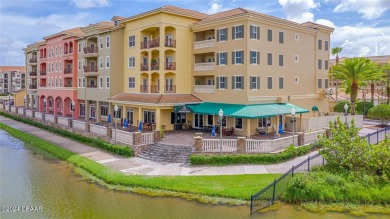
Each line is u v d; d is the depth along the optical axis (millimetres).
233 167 26688
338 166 23703
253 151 28594
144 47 44438
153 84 45062
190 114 44125
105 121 52375
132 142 31875
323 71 49688
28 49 77938
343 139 23422
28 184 24406
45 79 72312
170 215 18859
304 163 23906
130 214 19062
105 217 18688
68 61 60656
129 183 23703
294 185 20859
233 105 38531
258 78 38531
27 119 59094
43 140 40938
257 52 38250
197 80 44312
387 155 22062
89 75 53031
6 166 29484
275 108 38375
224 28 39625
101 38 50281
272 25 40188
